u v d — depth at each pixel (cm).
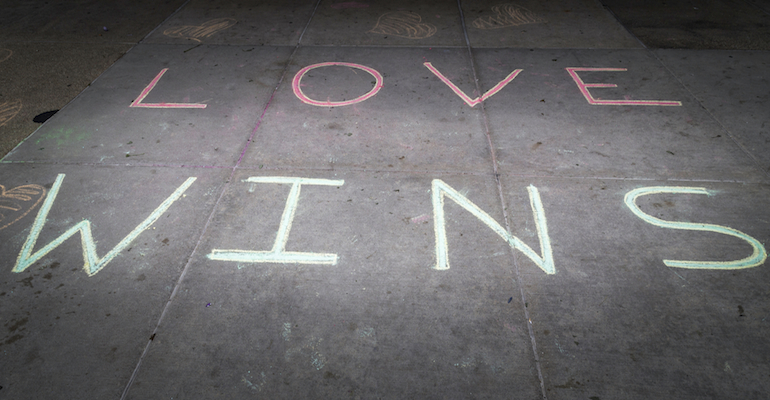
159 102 471
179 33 624
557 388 233
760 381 234
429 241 312
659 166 378
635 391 231
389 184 362
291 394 231
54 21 667
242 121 441
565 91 485
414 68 533
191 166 381
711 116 440
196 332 259
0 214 333
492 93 484
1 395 230
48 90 494
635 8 685
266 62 548
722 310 267
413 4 711
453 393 232
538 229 321
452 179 366
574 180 364
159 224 326
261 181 365
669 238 312
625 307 270
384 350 250
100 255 303
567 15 666
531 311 269
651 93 478
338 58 556
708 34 599
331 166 381
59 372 240
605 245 308
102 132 425
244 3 719
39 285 284
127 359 246
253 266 296
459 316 266
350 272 292
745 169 372
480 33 617
